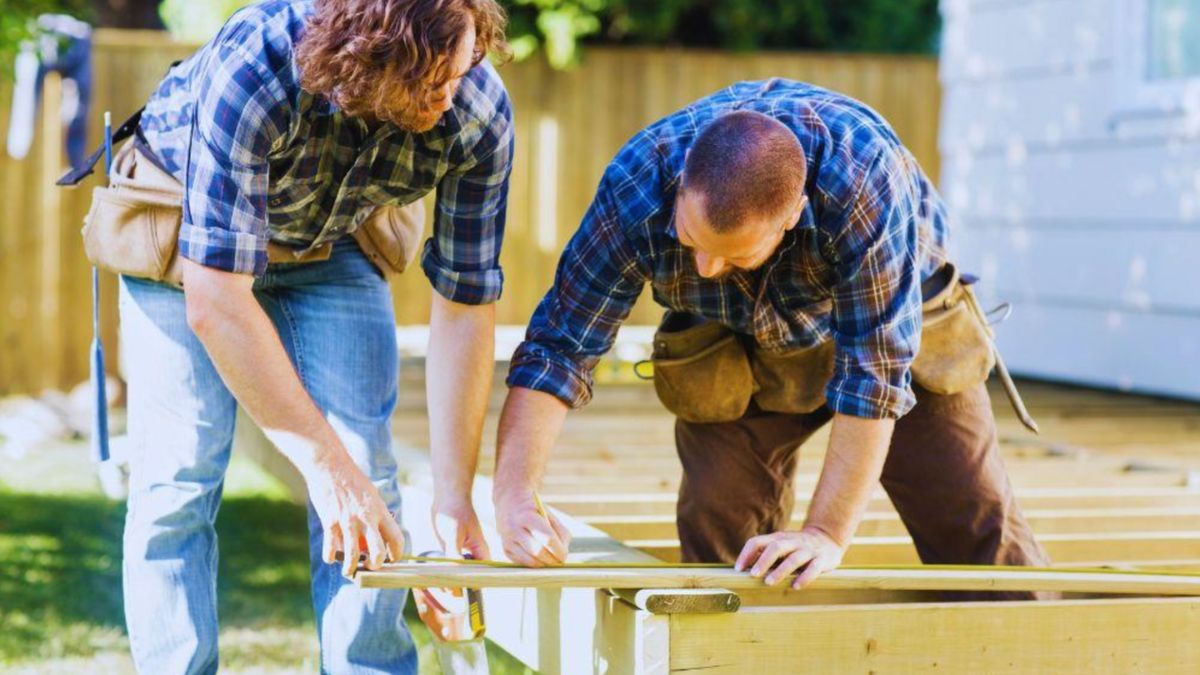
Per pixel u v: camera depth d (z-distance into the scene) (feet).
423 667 12.87
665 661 7.42
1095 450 16.61
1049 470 15.20
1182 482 14.51
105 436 8.76
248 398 7.26
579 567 7.60
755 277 8.42
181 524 8.25
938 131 30.94
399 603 8.51
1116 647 8.21
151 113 8.37
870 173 7.80
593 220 8.20
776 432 9.77
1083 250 23.09
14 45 19.38
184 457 8.23
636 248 8.14
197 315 7.22
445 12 6.63
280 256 8.36
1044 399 21.26
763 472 9.82
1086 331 23.11
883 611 7.78
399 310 28.60
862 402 7.89
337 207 8.00
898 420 9.57
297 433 7.23
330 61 6.63
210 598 8.32
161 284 8.25
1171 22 21.24
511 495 7.89
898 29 34.96
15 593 15.23
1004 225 24.86
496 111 7.80
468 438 8.30
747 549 7.74
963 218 25.89
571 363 8.32
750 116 7.40
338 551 7.38
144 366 8.29
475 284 8.29
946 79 26.21
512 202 29.12
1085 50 22.79
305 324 8.67
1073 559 11.13
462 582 7.22
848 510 7.92
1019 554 9.57
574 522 10.62
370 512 7.28
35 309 26.84
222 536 18.63
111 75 26.86
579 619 8.27
